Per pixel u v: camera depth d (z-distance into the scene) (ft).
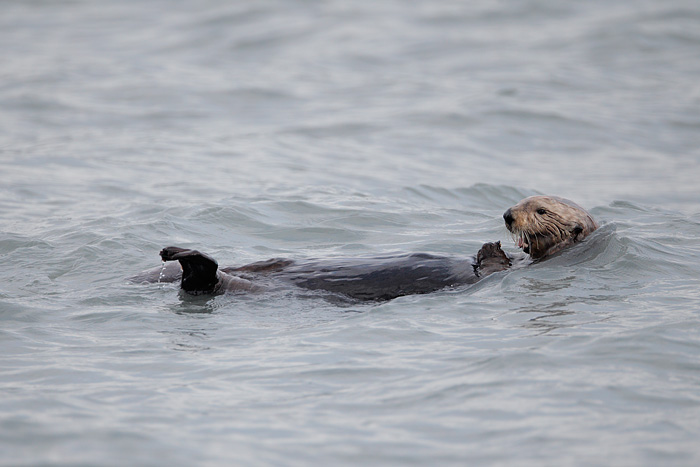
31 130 143.43
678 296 58.59
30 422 39.22
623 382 43.16
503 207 101.60
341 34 229.45
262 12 253.24
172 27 240.53
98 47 219.82
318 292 61.93
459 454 36.63
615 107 159.84
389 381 44.86
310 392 43.75
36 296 62.95
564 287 61.00
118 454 35.99
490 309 56.90
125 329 55.16
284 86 182.19
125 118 154.71
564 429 38.50
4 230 84.33
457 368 46.14
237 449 37.01
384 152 133.69
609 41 211.41
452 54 208.23
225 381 45.50
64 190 106.22
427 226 87.04
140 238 80.12
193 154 129.49
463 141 140.77
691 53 200.44
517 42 216.95
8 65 196.54
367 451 37.01
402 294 61.72
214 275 60.85
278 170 120.26
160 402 42.47
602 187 113.39
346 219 89.56
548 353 47.29
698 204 103.50
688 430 38.01
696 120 151.23
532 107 157.99
